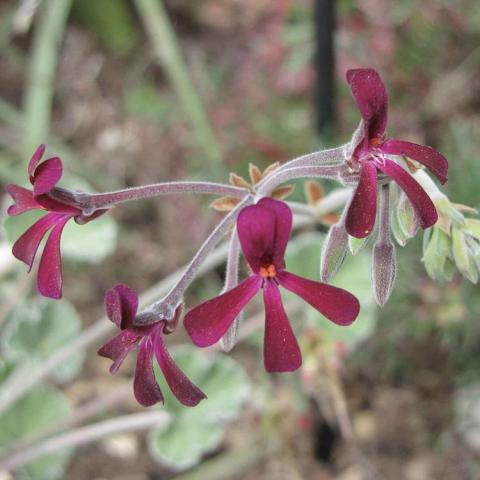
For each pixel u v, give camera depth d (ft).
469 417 0.74
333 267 0.36
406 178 0.33
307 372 0.60
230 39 1.03
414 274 0.71
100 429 0.63
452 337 0.71
